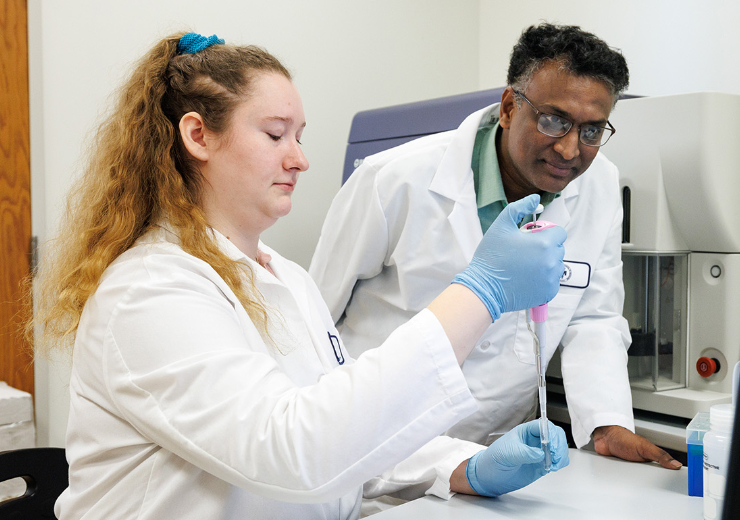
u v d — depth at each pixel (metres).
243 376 0.71
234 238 0.91
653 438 1.36
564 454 0.94
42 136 2.01
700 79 2.15
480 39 3.02
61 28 2.01
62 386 2.06
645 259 1.50
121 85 1.01
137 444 0.78
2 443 1.75
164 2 2.19
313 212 2.59
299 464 0.67
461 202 1.43
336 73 2.61
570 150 1.21
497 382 1.45
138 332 0.73
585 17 2.51
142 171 0.88
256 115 0.85
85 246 0.86
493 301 0.80
